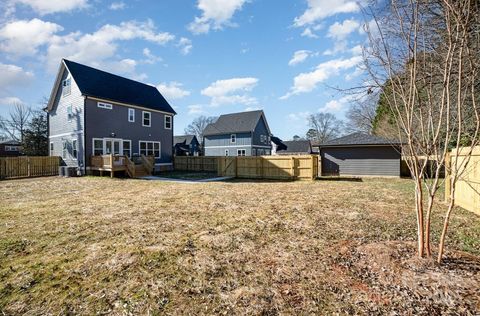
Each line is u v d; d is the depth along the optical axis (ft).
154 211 20.40
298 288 8.41
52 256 11.58
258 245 12.55
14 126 114.11
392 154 50.29
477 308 6.81
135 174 53.67
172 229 15.46
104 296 8.29
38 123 95.71
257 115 108.88
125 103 60.29
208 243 12.96
